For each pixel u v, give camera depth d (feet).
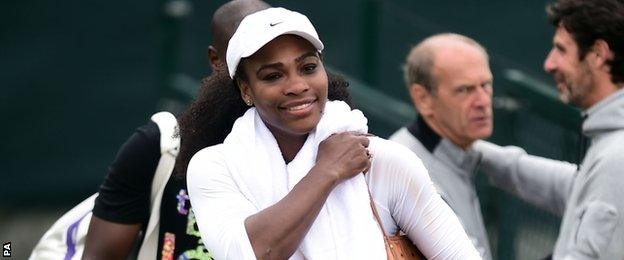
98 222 35.83
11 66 84.99
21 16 84.53
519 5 79.25
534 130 51.11
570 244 39.27
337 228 29.32
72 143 85.25
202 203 29.89
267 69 29.07
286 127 29.40
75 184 85.71
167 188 35.40
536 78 64.75
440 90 44.34
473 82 44.09
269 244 28.66
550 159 49.85
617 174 38.34
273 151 29.94
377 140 30.14
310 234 29.37
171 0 71.15
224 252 29.01
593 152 39.65
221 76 32.91
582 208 39.19
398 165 29.78
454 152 44.78
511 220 51.60
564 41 40.16
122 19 84.38
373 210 29.71
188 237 35.24
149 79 84.53
